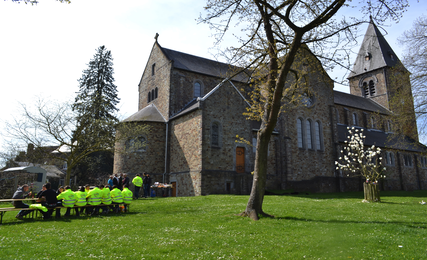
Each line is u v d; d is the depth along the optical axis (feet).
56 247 23.90
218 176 82.58
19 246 23.98
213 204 53.21
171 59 103.60
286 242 25.80
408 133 81.25
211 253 22.62
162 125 99.30
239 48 46.85
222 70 117.39
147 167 94.38
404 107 77.46
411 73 73.97
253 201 38.34
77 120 77.20
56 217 40.27
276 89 38.40
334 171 114.01
